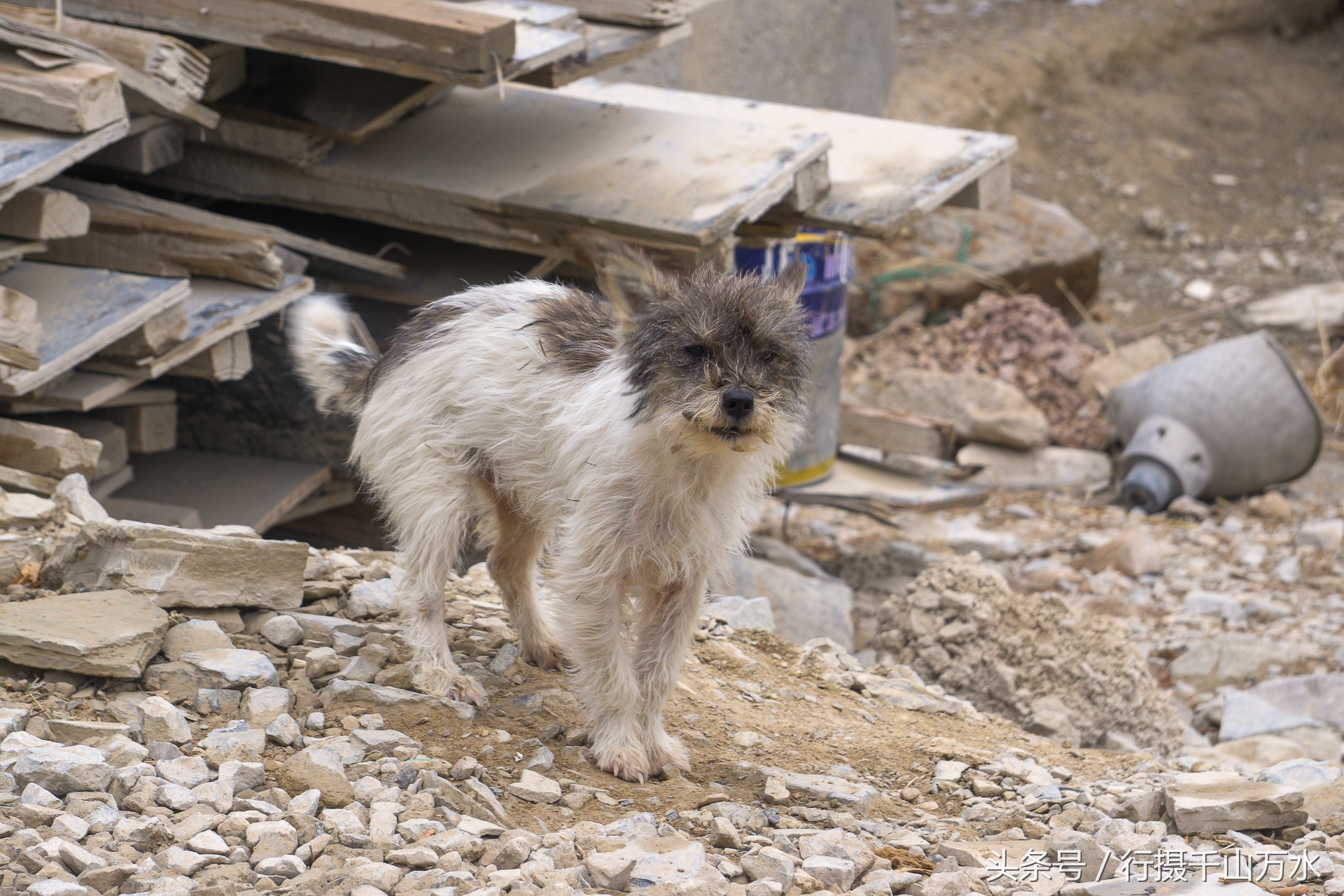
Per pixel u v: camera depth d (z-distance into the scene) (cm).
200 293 583
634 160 643
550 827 359
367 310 670
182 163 665
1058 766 473
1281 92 1909
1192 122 1809
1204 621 830
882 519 903
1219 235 1595
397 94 636
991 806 414
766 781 402
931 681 616
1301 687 686
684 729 448
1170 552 958
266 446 684
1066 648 625
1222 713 684
